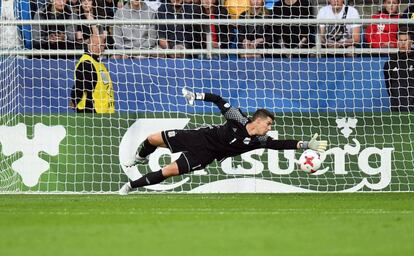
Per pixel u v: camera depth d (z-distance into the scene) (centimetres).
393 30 5803
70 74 5725
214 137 4997
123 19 5766
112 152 5725
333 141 5766
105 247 2703
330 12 5953
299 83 5756
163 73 5731
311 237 2980
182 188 5716
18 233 3131
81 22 5553
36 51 5672
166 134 5056
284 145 4934
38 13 5822
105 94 5731
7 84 5703
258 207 4459
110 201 4900
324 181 5756
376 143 5775
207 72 5734
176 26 5844
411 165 5772
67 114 5719
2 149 5706
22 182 5697
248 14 5884
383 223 3506
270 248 2675
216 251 2598
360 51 5706
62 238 2958
